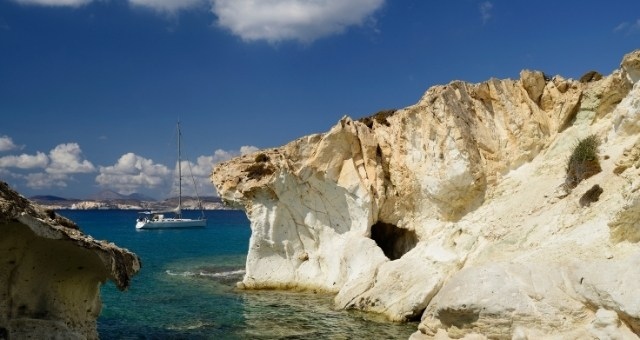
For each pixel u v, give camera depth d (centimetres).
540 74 2984
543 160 2808
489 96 3009
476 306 1523
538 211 2323
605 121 2712
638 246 1548
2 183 1263
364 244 2744
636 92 2320
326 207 3075
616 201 1886
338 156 3050
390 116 3281
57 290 1448
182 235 8350
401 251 3133
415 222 3023
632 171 1977
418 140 2994
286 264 3105
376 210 2991
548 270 1570
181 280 3353
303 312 2364
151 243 6600
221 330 2034
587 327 1412
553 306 1473
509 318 1486
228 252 5325
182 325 2114
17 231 1296
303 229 3120
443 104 2864
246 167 3225
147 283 3212
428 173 2905
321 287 2952
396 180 3020
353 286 2489
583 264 1515
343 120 3072
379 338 1920
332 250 3006
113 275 1405
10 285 1324
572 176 2312
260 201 3147
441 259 2367
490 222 2480
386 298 2317
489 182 2819
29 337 1342
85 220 15112
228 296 2786
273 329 2052
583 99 2816
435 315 1639
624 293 1365
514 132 2889
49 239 1341
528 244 2072
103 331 1994
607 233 1719
